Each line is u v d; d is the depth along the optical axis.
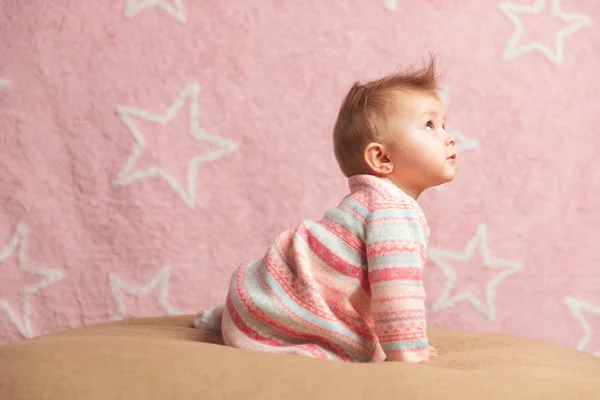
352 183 1.14
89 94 1.83
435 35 1.94
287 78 1.89
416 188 1.15
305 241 1.08
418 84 1.18
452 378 0.76
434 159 1.11
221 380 0.75
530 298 1.90
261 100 1.88
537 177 1.94
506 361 1.00
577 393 0.75
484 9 1.96
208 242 1.84
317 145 1.88
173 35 1.87
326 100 1.89
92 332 1.20
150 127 1.84
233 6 1.89
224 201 1.85
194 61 1.87
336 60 1.91
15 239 1.78
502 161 1.93
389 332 0.99
